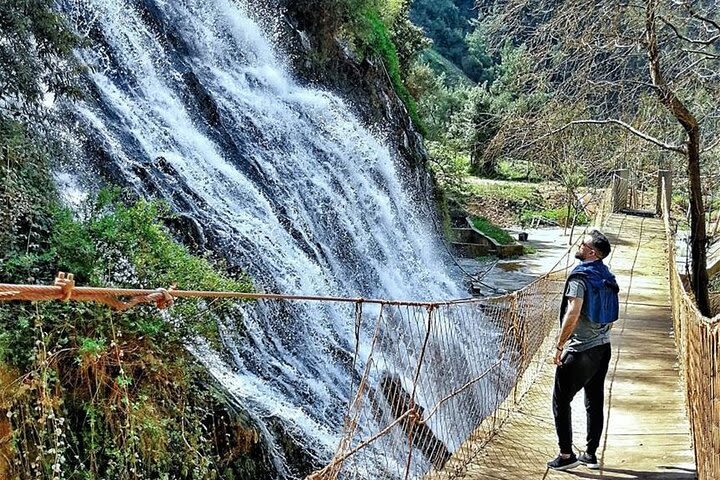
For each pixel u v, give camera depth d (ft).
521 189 102.94
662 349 32.32
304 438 23.38
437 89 121.90
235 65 48.73
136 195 28.63
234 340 25.00
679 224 74.69
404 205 58.29
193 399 20.04
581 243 18.57
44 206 21.12
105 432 17.78
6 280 18.48
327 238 42.83
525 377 28.32
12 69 22.41
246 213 35.17
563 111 40.16
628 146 42.14
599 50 38.73
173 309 21.08
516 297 25.77
